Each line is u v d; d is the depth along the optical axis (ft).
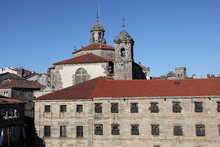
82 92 175.22
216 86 160.04
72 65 219.82
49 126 172.14
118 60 208.13
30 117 216.74
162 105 157.17
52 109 172.35
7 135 169.68
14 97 255.29
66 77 220.02
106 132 161.58
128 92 165.89
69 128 168.25
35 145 171.32
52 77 232.94
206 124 151.23
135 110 160.15
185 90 160.25
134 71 221.46
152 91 163.63
